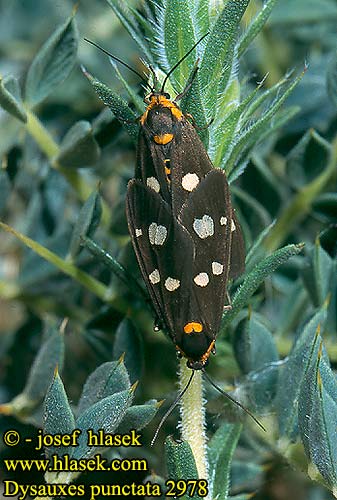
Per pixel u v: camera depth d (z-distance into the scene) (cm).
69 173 14
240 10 11
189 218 11
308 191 14
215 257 11
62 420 11
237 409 13
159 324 12
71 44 13
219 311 11
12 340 15
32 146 15
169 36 11
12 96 13
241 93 12
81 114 16
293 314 14
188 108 11
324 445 11
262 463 13
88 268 14
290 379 12
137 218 11
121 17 11
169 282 11
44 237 14
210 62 11
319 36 15
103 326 14
